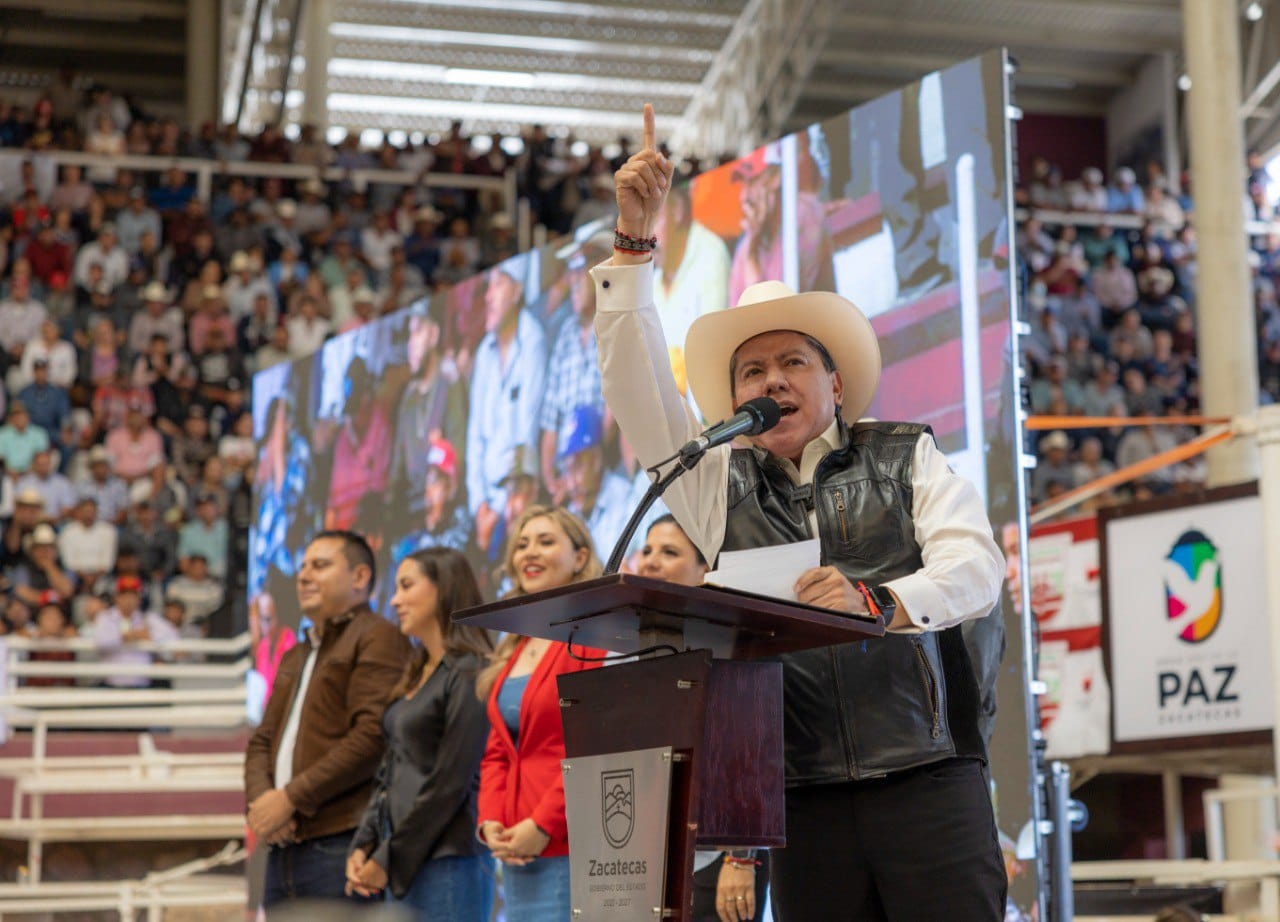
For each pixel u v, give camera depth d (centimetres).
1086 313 1395
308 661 487
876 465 240
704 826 194
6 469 1104
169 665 874
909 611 210
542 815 351
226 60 1669
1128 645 574
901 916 223
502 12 1670
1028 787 368
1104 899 586
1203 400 991
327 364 677
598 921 198
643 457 247
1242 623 541
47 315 1209
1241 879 576
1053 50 1803
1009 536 381
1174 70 1814
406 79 1803
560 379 541
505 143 1764
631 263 238
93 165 1337
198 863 724
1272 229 1505
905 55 1756
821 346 248
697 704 191
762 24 1616
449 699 408
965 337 398
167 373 1184
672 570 380
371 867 400
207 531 1048
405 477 618
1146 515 575
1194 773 673
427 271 1356
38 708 838
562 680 208
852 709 227
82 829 730
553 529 396
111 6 1675
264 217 1327
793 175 451
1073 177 1905
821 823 230
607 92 1831
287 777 472
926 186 412
